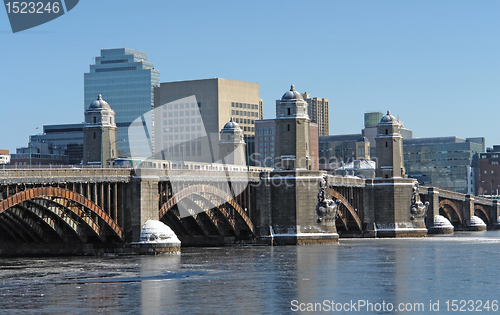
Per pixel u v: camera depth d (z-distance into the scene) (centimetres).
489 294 10581
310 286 11281
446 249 18588
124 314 9019
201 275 12462
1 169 13275
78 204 15188
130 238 16050
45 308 9356
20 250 16450
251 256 16100
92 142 19438
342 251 17688
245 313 9112
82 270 13050
